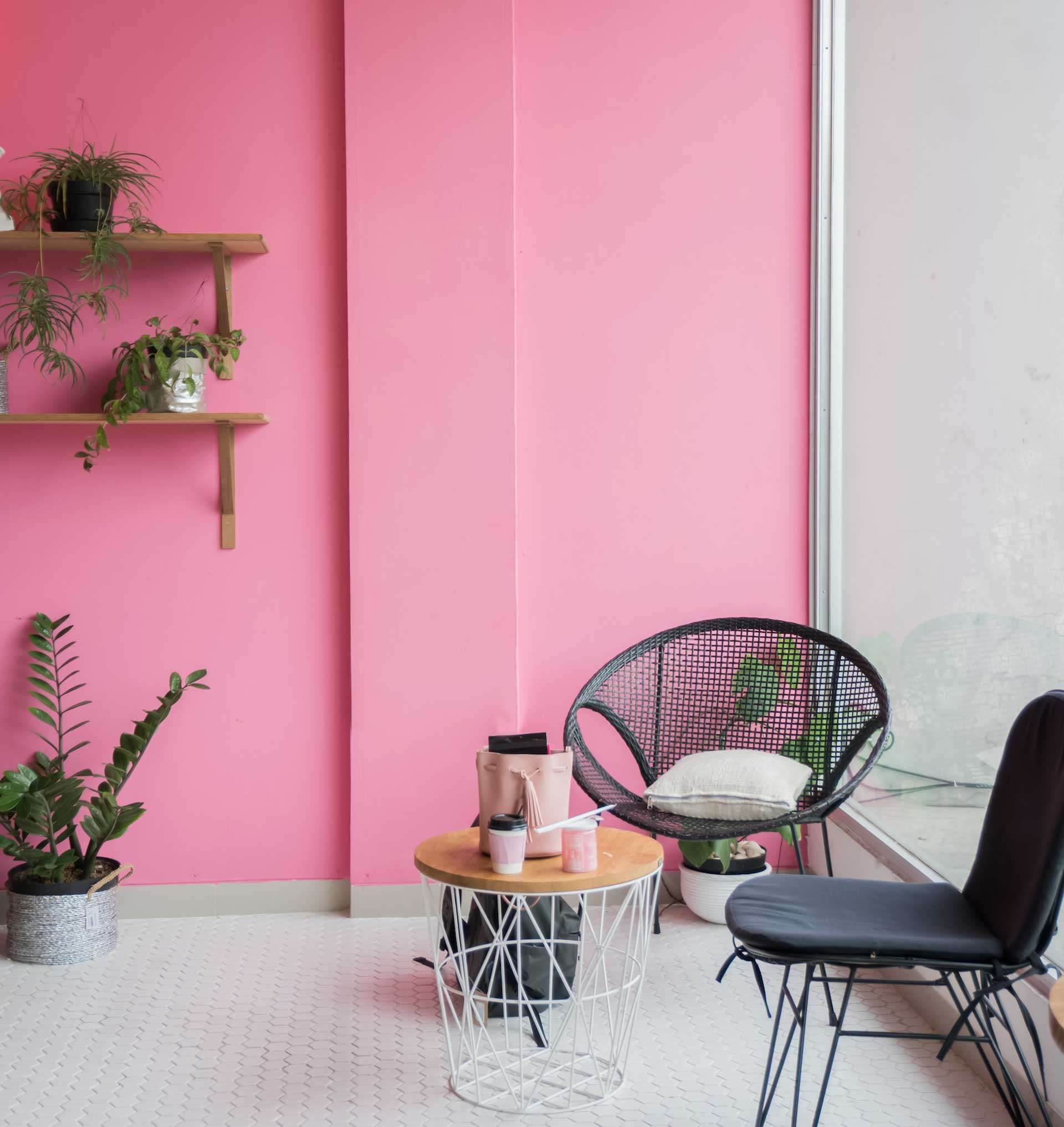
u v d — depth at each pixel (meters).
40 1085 2.13
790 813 2.34
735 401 3.24
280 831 3.17
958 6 2.32
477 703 3.13
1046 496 1.93
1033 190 1.98
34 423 2.90
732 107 3.22
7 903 3.07
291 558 3.15
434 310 3.10
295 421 3.14
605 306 3.21
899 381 2.69
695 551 3.24
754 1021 2.38
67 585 3.10
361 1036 2.34
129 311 3.11
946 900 1.88
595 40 3.19
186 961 2.79
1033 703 1.75
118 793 2.99
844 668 2.62
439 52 3.09
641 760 2.81
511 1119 1.97
